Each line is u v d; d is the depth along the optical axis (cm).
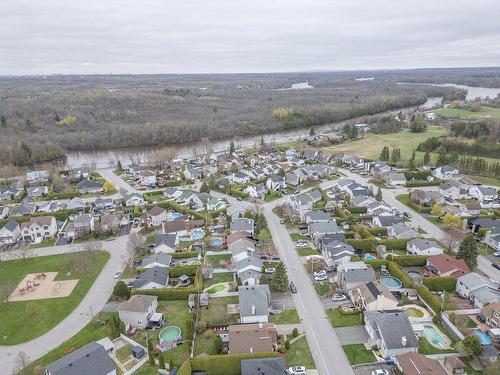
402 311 7069
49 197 15188
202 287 8525
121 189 14962
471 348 6181
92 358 5938
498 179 16062
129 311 7294
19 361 6184
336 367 6150
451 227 11175
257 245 10425
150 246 10531
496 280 8600
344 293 8156
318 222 10981
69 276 9150
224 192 15075
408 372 5753
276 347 6556
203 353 6531
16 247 10950
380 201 12762
